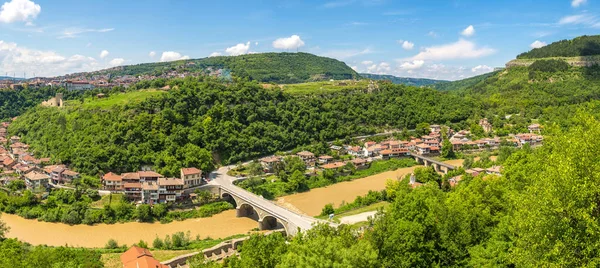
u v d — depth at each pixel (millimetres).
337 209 133125
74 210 134875
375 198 137750
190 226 134000
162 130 184625
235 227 133250
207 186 160125
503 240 52719
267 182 172500
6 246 88000
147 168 168000
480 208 67562
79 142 176875
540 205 42906
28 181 154250
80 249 104875
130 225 133000
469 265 53062
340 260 42938
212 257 101125
